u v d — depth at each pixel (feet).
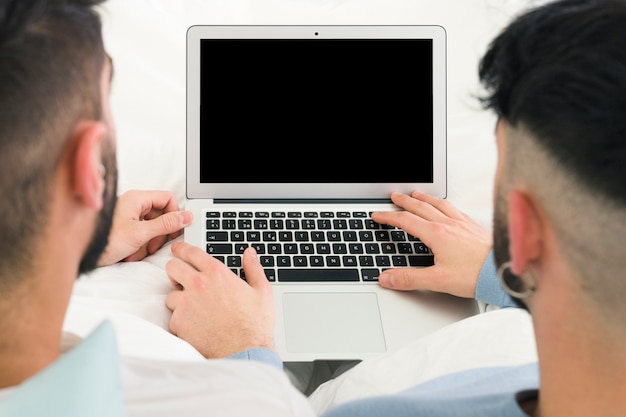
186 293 2.67
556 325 1.28
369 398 1.66
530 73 1.22
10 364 1.31
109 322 1.24
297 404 1.55
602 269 1.18
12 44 1.21
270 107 3.29
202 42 3.25
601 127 1.12
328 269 3.01
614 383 1.24
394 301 2.91
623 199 1.12
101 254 1.55
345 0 4.53
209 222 3.16
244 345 2.55
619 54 1.12
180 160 3.57
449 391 1.74
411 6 4.35
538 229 1.26
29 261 1.28
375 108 3.32
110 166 1.45
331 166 3.32
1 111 1.19
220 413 1.43
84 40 1.33
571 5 1.22
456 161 3.68
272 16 4.29
